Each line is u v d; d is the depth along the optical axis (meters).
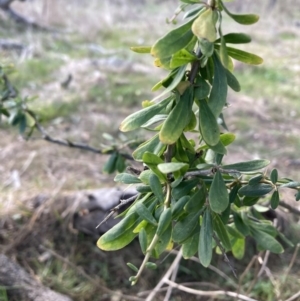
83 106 1.79
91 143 1.49
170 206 0.28
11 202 1.04
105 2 3.78
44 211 0.98
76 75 2.15
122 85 2.04
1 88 0.79
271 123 1.78
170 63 0.25
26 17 3.07
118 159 0.63
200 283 0.82
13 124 0.69
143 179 0.28
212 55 0.26
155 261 0.90
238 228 0.41
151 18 3.72
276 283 0.84
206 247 0.27
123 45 2.98
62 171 1.30
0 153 1.38
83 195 0.97
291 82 2.39
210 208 0.28
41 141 1.47
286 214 0.93
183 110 0.25
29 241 0.93
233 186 0.33
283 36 3.70
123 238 0.28
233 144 1.56
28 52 2.43
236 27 3.25
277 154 1.50
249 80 2.31
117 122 1.66
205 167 0.29
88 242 0.93
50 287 0.82
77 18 3.32
